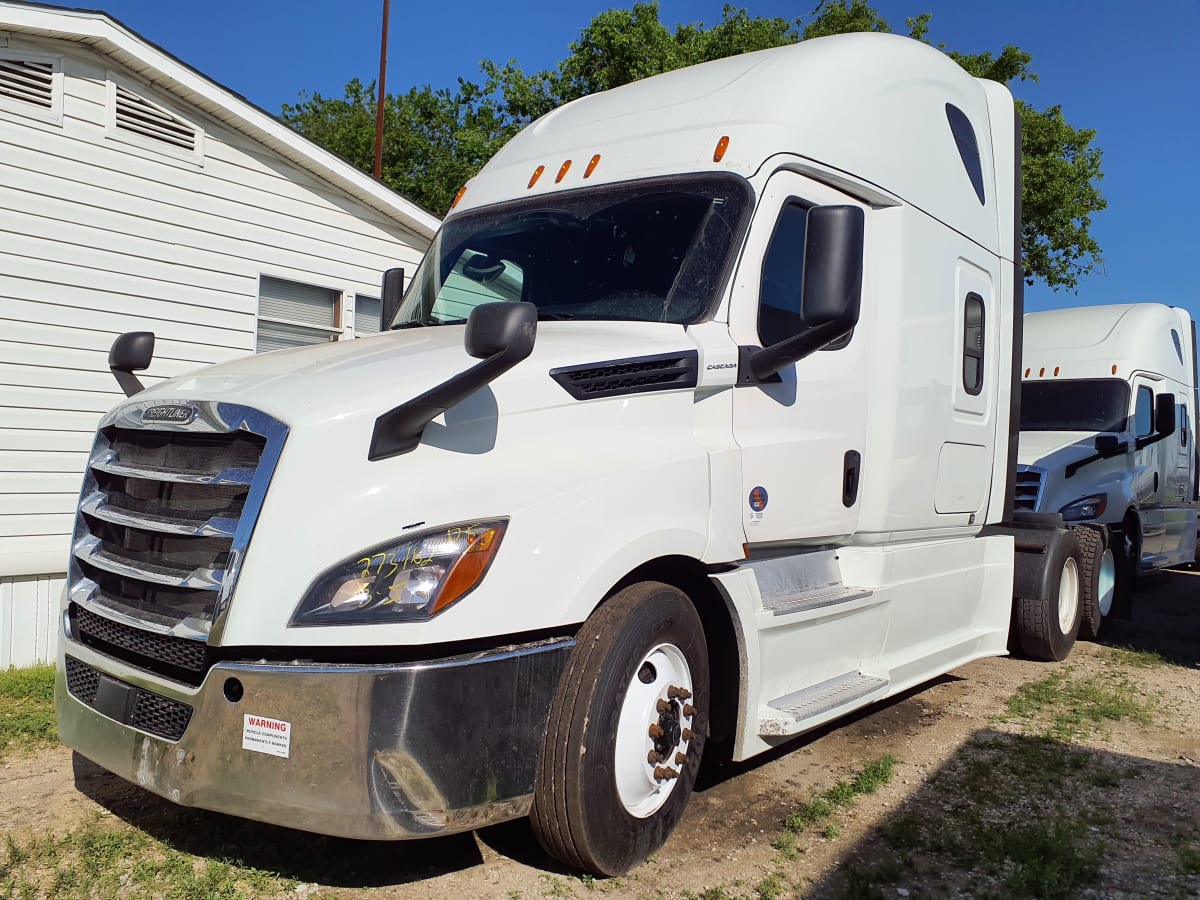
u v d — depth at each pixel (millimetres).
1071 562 7754
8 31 7559
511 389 3346
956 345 5777
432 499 3053
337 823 2863
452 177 27766
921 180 5441
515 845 3744
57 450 7969
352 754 2861
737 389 4074
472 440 3230
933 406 5500
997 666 7254
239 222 9180
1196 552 13016
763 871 3590
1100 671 7098
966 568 6301
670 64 20922
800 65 4852
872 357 5008
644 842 3525
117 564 3414
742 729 4000
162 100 8547
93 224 8141
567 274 4422
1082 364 10703
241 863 3471
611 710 3312
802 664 4469
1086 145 22562
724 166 4355
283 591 2930
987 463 6320
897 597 5266
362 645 2895
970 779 4625
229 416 3154
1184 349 12508
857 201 4969
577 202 4664
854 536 4984
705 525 3779
